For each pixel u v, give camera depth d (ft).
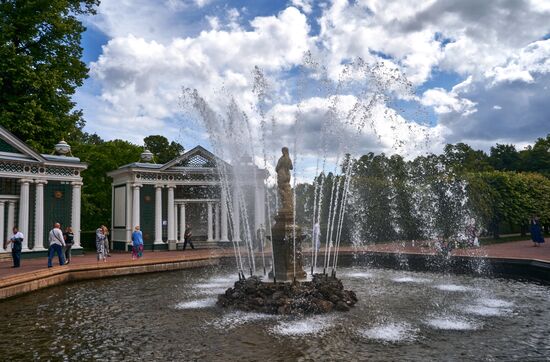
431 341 29.48
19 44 98.07
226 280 60.29
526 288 50.85
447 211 115.85
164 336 31.40
